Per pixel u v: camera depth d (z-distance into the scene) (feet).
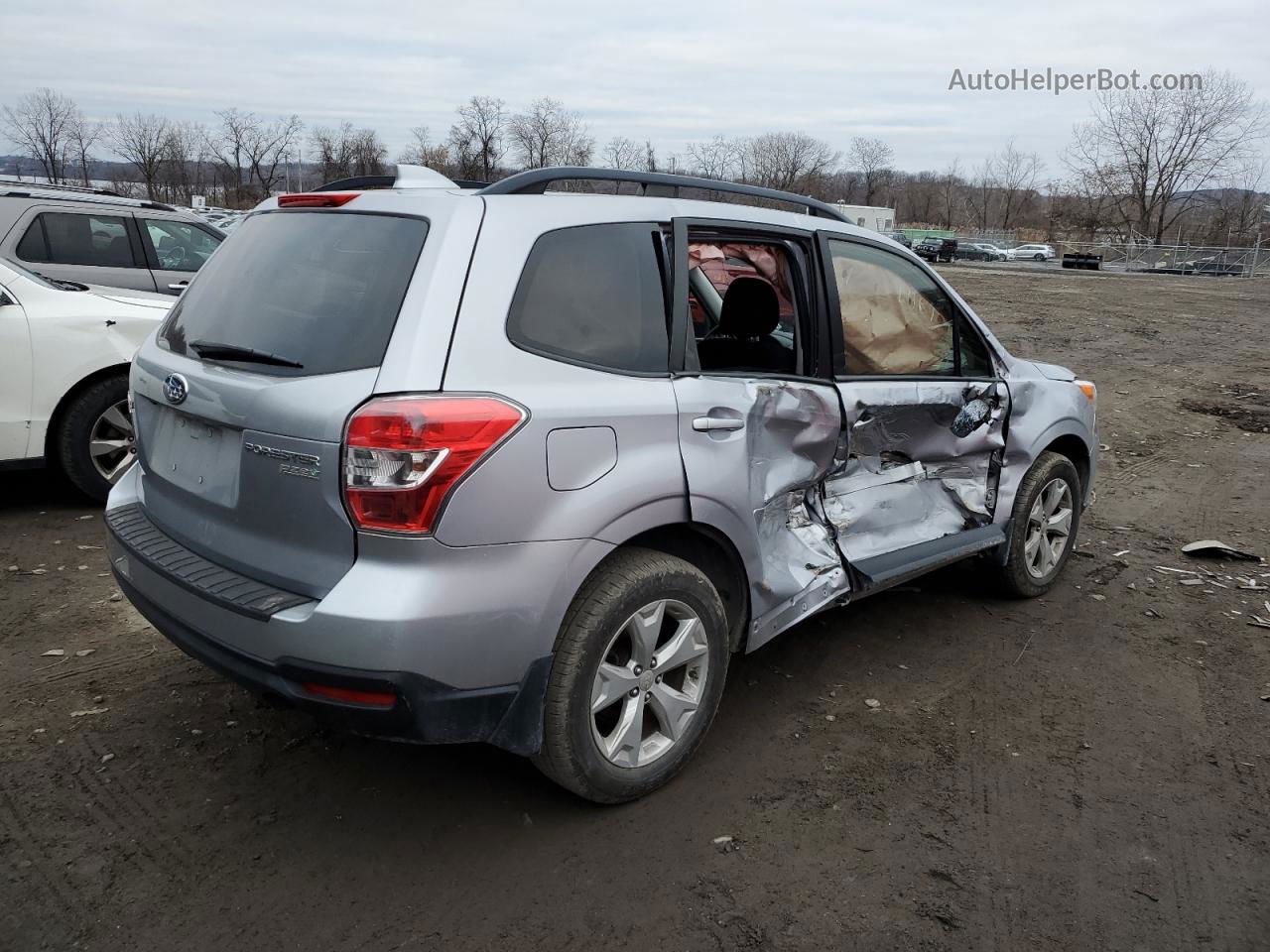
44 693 11.66
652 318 9.62
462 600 7.87
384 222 8.93
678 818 9.62
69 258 24.40
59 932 7.90
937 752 11.03
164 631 9.18
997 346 14.26
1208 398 36.47
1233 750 11.30
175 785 9.91
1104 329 57.93
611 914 8.29
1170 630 14.70
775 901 8.50
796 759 10.78
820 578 11.33
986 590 15.79
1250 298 86.74
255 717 11.25
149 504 10.19
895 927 8.23
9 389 17.13
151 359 10.16
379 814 9.55
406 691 7.79
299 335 8.61
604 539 8.70
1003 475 14.24
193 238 27.04
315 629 7.75
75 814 9.40
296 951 7.80
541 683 8.50
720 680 10.22
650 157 68.59
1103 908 8.54
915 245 189.16
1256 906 8.63
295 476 8.08
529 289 8.70
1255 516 21.20
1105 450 27.71
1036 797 10.19
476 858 8.95
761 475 10.36
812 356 11.46
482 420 7.87
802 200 12.12
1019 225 320.91
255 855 8.91
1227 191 218.79
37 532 17.37
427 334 8.01
